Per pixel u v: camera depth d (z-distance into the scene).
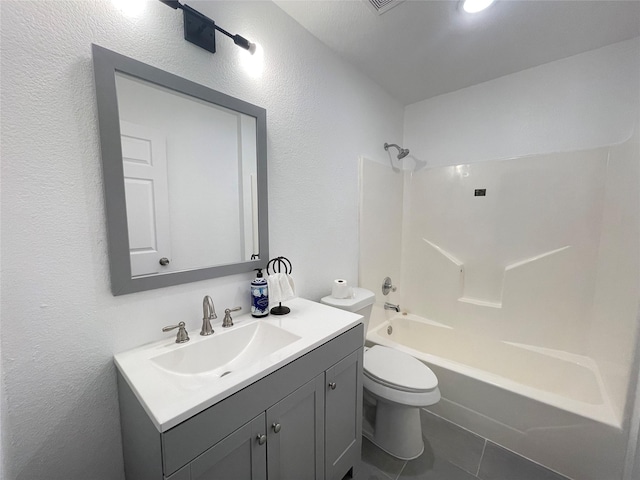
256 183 1.32
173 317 1.08
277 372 0.89
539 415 1.41
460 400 1.66
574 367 1.76
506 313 2.08
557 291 1.89
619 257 1.48
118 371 0.93
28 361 0.78
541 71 1.88
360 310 1.70
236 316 1.30
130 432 0.88
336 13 1.41
